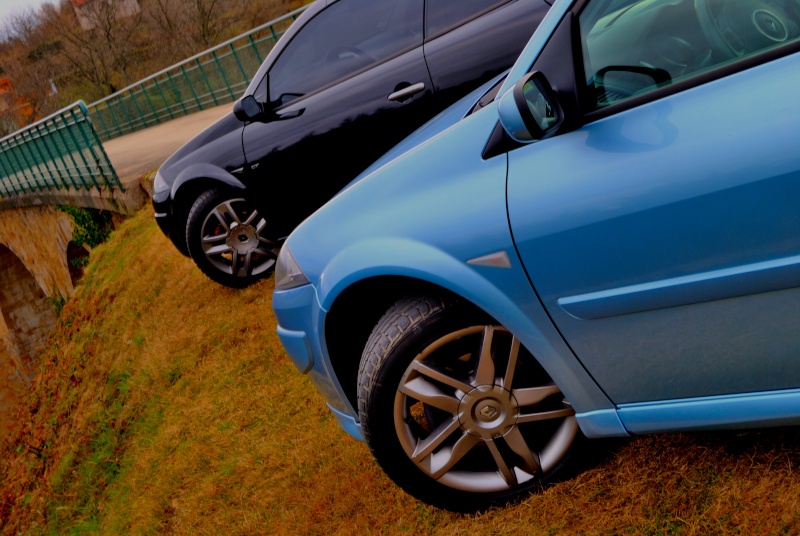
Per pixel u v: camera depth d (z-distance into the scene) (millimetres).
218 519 3480
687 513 2051
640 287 1733
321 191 4754
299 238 2471
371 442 2289
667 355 1809
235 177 4961
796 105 1445
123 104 21969
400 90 4180
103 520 4938
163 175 5461
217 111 17453
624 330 1828
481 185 1934
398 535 2566
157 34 51312
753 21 1555
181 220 5562
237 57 17312
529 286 1891
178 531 3656
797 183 1454
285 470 3473
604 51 1763
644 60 1699
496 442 2430
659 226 1642
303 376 4227
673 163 1590
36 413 11695
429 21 4145
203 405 4742
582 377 1965
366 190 2285
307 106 4574
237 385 4652
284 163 4750
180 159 5320
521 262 1870
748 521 1936
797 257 1514
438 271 1992
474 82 3982
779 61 1502
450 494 2342
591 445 2285
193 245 5398
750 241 1552
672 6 1684
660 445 2291
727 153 1520
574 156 1753
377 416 2232
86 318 11023
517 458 2309
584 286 1812
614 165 1679
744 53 1562
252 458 3729
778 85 1482
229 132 5043
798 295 1564
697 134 1565
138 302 8234
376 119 4316
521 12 3902
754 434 2158
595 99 1768
